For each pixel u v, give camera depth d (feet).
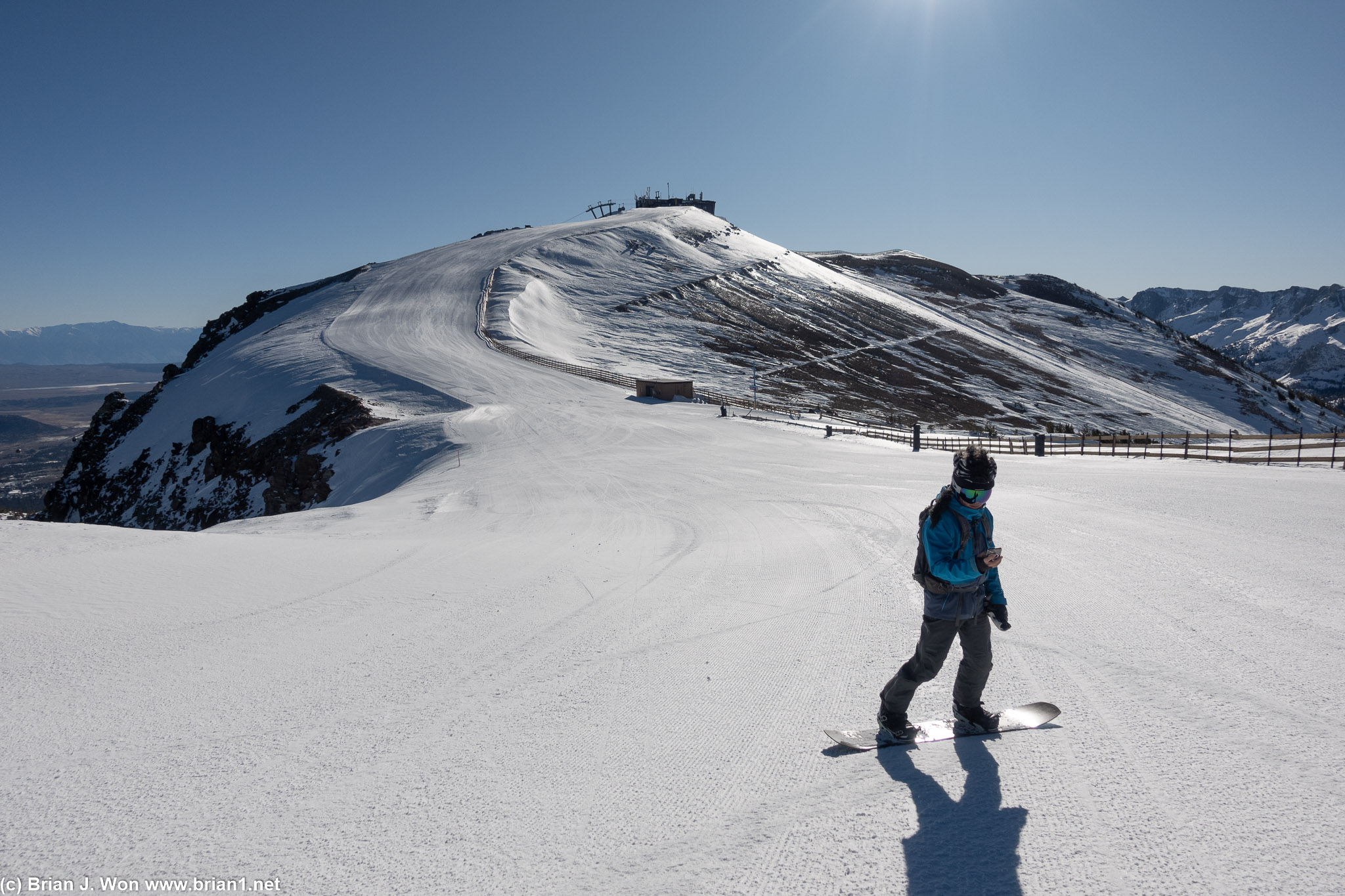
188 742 12.80
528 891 8.13
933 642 10.96
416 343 230.27
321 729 13.39
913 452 97.40
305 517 69.46
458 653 18.48
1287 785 9.29
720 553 34.42
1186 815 8.79
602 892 8.07
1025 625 17.39
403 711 14.29
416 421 143.95
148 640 19.62
